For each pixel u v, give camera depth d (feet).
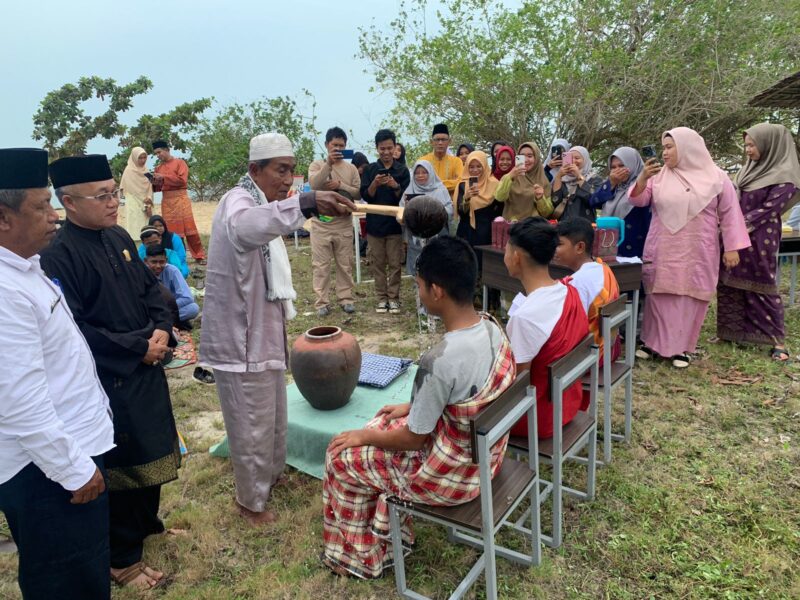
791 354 15.87
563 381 7.70
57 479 5.46
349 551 8.20
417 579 8.24
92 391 6.20
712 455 11.05
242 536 9.26
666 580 8.01
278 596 7.99
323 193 7.67
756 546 8.58
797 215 24.20
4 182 5.18
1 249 5.29
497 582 8.06
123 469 7.71
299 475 10.96
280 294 8.83
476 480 7.06
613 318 10.11
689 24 30.19
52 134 42.98
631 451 11.29
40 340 5.40
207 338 8.77
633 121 32.78
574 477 10.53
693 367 15.25
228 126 58.18
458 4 32.32
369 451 7.60
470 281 6.56
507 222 17.19
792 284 20.13
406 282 26.11
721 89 30.63
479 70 32.48
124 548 8.21
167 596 8.02
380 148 20.57
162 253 18.35
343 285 21.01
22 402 5.12
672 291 14.79
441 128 21.50
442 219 9.91
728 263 14.65
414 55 34.37
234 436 9.09
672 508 9.47
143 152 28.73
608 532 9.04
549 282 8.54
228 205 8.35
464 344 6.46
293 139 57.88
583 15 31.40
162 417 8.00
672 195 14.53
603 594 7.84
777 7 30.12
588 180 17.72
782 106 21.94
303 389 11.30
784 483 10.11
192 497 10.42
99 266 7.37
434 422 6.63
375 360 13.93
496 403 6.44
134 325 7.75
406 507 7.36
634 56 31.17
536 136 34.65
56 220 5.64
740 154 34.65
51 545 5.86
